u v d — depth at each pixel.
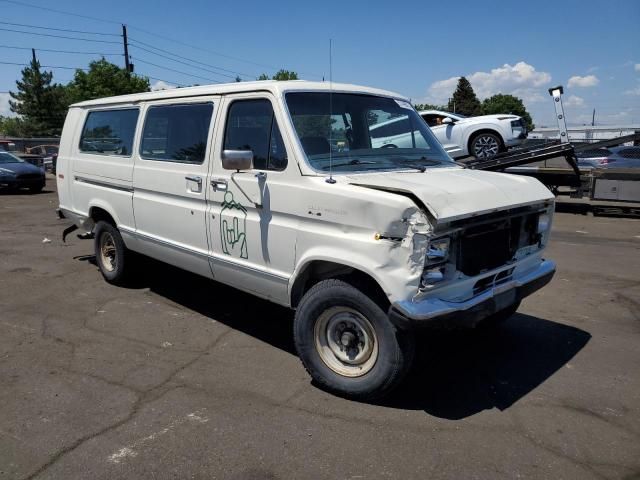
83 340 4.78
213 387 3.91
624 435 3.31
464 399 3.76
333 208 3.52
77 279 6.74
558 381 4.04
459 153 13.64
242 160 3.84
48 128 51.06
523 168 13.05
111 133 5.93
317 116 4.09
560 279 6.88
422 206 3.24
